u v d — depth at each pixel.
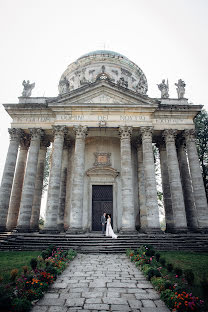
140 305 6.48
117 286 8.12
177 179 21.91
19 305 5.89
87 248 15.38
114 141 27.30
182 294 6.30
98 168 25.50
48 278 8.19
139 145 26.20
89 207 24.27
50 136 26.20
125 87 25.41
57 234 18.50
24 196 21.22
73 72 35.03
